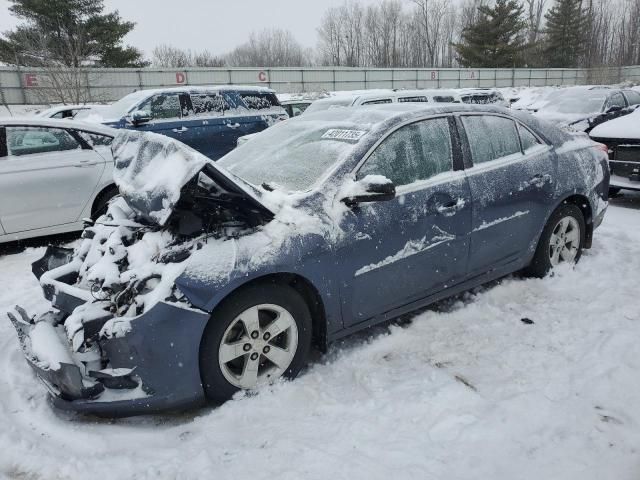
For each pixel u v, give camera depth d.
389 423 2.65
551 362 3.15
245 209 2.88
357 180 3.23
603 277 4.41
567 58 57.69
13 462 2.47
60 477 2.37
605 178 4.76
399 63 69.56
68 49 25.70
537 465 2.33
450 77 43.22
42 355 2.65
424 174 3.53
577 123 11.38
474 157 3.82
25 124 5.92
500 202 3.85
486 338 3.49
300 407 2.83
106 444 2.60
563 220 4.44
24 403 2.95
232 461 2.42
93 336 2.68
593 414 2.65
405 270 3.40
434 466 2.34
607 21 68.44
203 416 2.81
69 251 3.65
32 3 31.69
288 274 2.92
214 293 2.65
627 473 2.25
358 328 3.32
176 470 2.37
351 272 3.14
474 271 3.86
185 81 33.41
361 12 68.94
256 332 2.86
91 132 6.32
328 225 3.04
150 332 2.57
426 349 3.40
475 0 66.69
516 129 4.17
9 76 27.06
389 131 3.43
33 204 5.86
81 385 2.60
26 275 5.20
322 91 32.78
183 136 9.09
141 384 2.64
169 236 2.91
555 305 3.93
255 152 3.90
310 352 3.44
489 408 2.74
